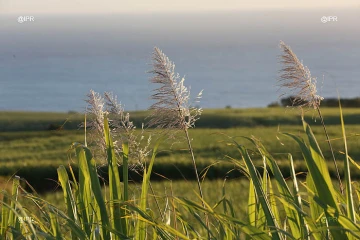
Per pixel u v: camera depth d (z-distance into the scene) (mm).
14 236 2801
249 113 76375
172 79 2967
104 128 2863
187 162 25625
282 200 2439
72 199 2859
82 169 2914
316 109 3570
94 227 2818
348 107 75062
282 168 23469
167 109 2965
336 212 2248
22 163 30188
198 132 49875
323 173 2414
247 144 31047
